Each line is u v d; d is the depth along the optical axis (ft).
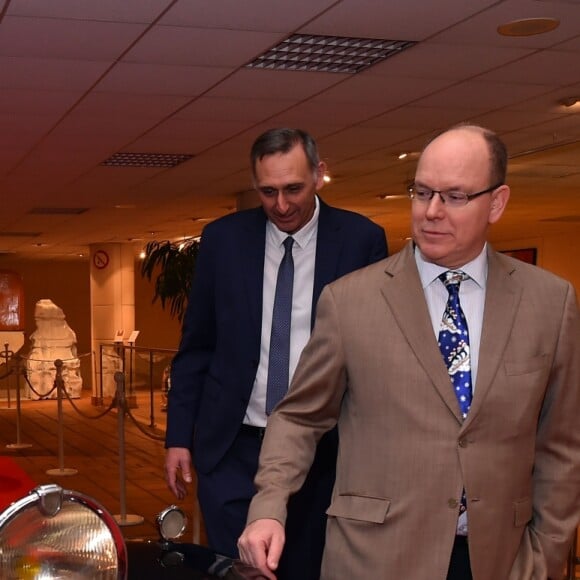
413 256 6.13
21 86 17.71
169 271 42.27
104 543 4.36
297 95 18.89
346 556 5.93
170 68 16.61
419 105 20.04
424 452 5.74
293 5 13.26
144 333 74.49
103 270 53.06
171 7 13.23
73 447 30.19
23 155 25.07
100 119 20.80
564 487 6.07
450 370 5.86
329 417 6.40
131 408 34.88
